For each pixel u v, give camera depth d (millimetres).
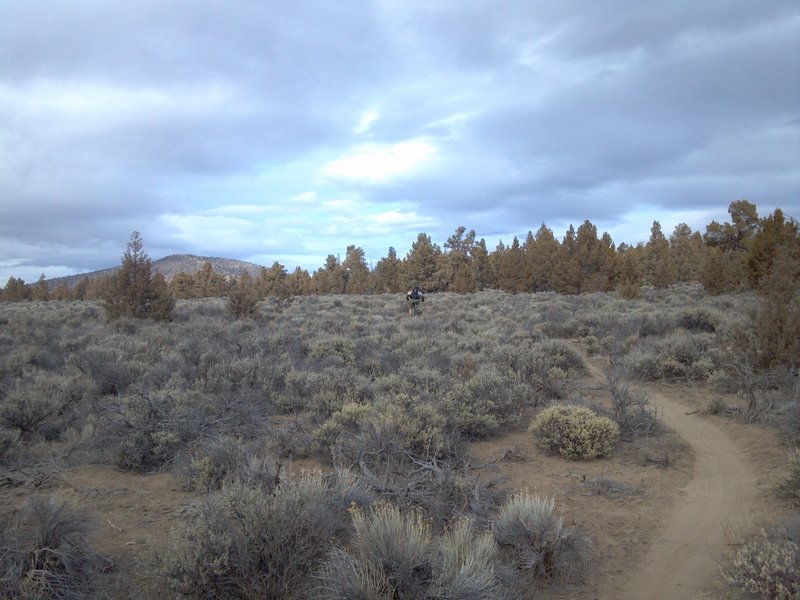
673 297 33969
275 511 4555
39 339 18500
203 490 6730
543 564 5055
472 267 62469
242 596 4312
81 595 4422
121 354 13820
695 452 8625
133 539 5609
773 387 11703
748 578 4438
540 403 11609
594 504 6738
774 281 12539
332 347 16219
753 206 49312
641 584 4949
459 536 4648
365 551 4273
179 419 8734
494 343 17469
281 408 10945
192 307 34625
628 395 10258
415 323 24438
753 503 6590
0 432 7969
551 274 48062
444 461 7902
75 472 7738
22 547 4887
